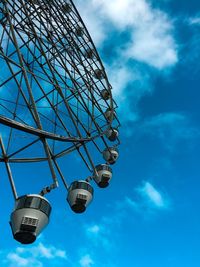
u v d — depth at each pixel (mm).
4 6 19938
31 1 25109
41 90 21672
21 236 15047
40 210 15344
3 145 17672
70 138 19344
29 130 16250
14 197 16031
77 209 21578
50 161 16547
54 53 25172
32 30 23312
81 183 21953
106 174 26984
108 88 30438
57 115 20547
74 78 26000
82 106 23891
